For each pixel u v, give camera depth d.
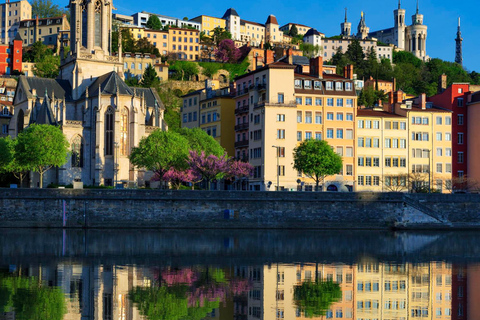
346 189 162.12
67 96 171.50
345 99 163.12
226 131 178.00
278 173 146.75
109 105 156.50
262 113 156.62
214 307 52.06
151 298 54.69
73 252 82.62
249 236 106.12
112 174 156.38
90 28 174.25
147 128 162.75
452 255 86.56
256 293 57.88
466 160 173.38
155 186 159.12
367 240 103.69
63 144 135.38
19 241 93.94
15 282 60.84
